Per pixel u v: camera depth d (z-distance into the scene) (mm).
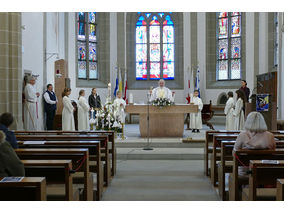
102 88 19297
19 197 2904
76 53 18203
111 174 7410
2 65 10367
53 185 5094
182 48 19547
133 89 19641
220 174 5914
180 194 6031
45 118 13578
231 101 12797
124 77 19281
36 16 12992
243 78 17953
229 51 18797
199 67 19234
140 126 11742
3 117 5000
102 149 7590
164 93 12141
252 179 4082
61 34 16766
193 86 19109
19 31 10641
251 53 17500
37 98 12141
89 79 19156
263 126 5051
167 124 11789
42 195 2963
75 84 18016
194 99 13844
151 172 7750
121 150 9867
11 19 10445
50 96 12906
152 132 11812
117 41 19516
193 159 9281
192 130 13867
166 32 19797
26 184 2900
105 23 19469
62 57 16953
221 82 18969
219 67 19234
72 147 5637
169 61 19859
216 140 6539
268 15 16703
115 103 12805
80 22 18641
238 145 5164
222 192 5660
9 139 4938
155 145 10406
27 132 7969
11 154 3652
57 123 13133
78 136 6566
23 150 4773
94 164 6160
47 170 4070
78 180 5387
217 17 19156
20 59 10727
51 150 4797
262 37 17047
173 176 7371
